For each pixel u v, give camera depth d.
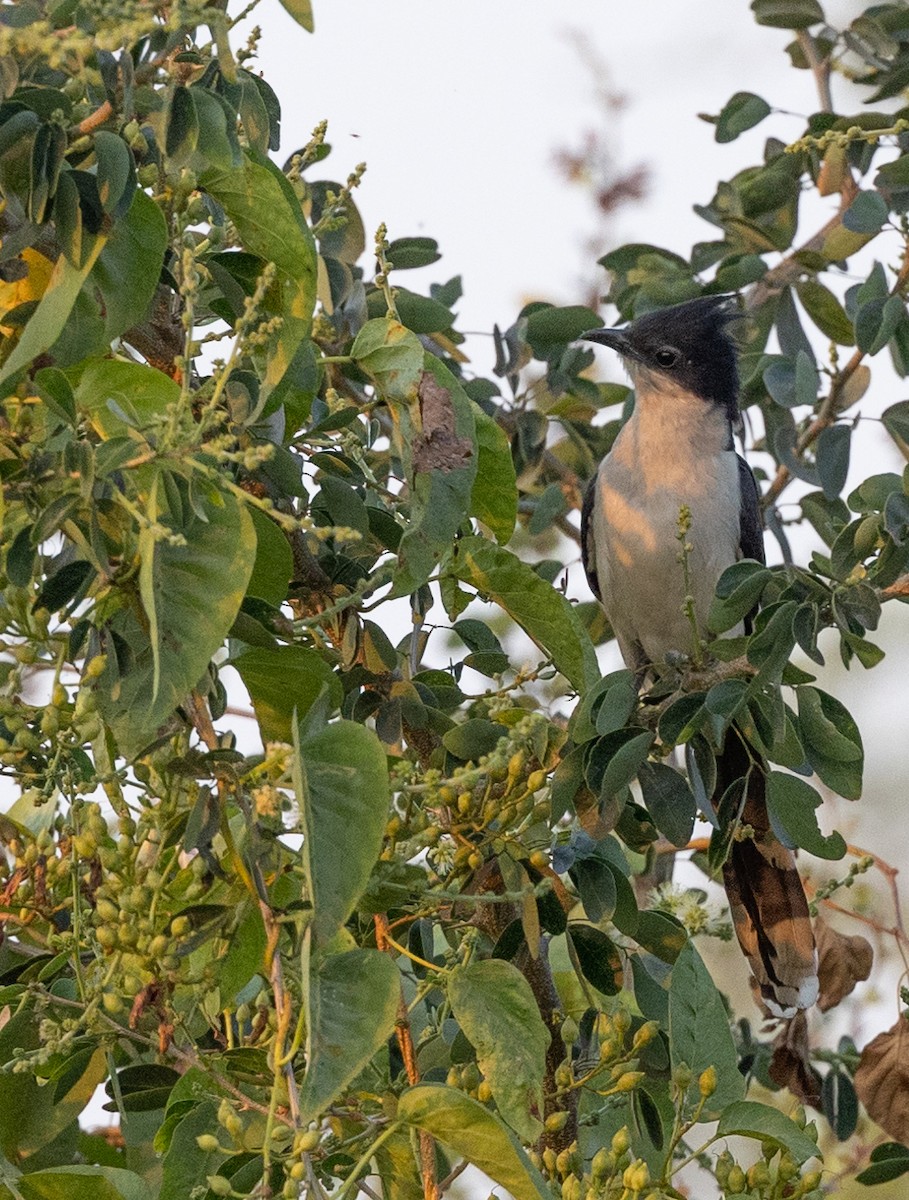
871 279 9.12
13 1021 5.82
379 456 8.54
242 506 4.98
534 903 6.34
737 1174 5.88
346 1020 4.72
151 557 4.63
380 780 4.78
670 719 7.20
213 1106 5.55
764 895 9.55
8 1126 5.94
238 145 5.55
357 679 6.92
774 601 7.49
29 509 5.12
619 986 7.06
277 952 4.93
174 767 5.15
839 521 9.50
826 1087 9.08
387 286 6.22
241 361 6.15
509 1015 5.45
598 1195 5.55
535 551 13.27
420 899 6.02
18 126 5.08
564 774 6.80
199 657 4.86
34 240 5.19
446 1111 4.84
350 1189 4.99
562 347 10.89
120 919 5.26
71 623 5.29
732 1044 6.40
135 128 5.29
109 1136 7.83
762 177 10.95
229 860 5.43
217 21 5.07
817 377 9.85
